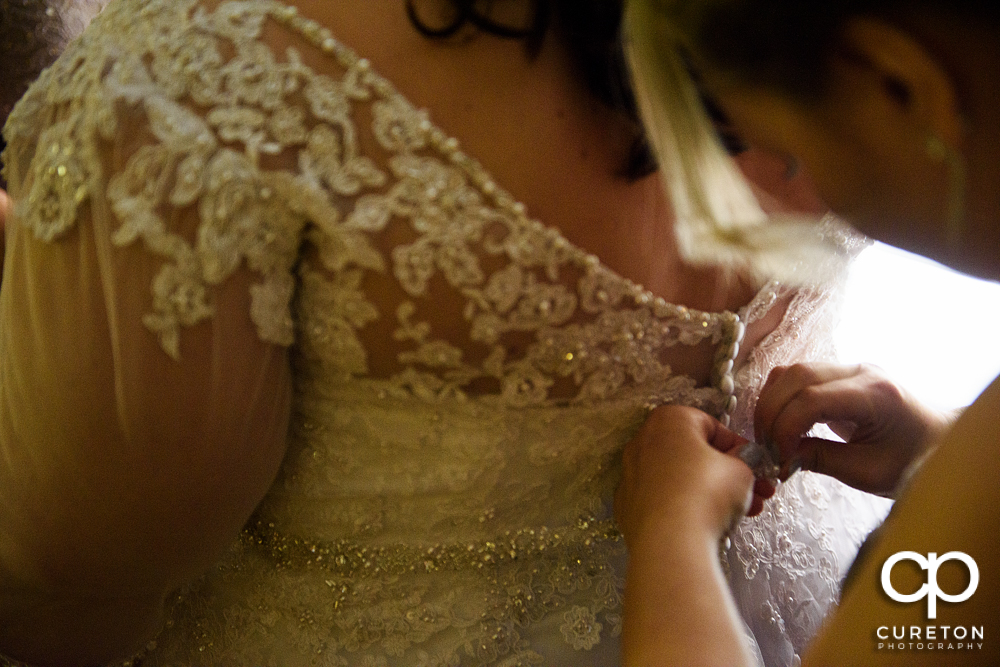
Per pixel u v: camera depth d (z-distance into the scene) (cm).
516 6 104
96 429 106
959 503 91
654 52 97
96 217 104
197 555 112
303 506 117
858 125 94
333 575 118
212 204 103
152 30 104
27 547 111
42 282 105
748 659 103
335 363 109
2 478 110
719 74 95
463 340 108
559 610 120
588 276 107
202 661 122
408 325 107
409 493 114
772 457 119
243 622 121
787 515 128
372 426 112
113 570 112
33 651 117
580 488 118
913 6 90
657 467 112
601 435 115
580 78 105
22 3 132
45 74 109
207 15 104
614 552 121
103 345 105
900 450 121
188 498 108
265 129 103
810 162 97
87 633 117
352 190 104
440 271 105
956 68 90
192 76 103
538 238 106
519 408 111
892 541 93
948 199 94
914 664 92
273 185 103
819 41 92
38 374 106
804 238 108
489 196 105
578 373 110
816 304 122
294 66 103
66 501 108
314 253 107
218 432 107
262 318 106
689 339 113
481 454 112
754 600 124
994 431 91
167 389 105
